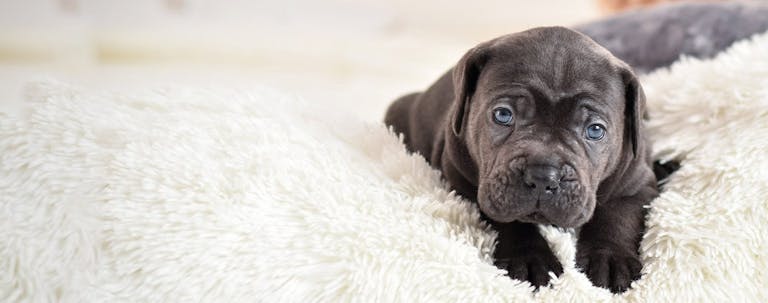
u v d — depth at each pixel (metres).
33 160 0.65
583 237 0.71
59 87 0.71
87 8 2.18
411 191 0.71
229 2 2.32
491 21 2.41
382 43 2.33
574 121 0.71
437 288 0.64
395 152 0.76
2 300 0.63
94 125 0.68
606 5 1.40
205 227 0.64
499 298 0.65
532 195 0.67
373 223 0.65
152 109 0.72
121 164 0.65
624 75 0.72
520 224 0.71
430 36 2.44
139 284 0.63
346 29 2.43
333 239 0.65
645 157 0.76
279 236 0.65
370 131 0.79
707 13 0.98
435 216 0.69
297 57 2.24
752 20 0.97
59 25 2.14
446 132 0.77
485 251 0.69
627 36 1.00
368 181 0.70
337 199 0.67
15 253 0.63
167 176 0.65
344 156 0.72
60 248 0.64
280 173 0.68
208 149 0.68
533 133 0.70
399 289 0.64
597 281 0.67
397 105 0.94
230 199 0.65
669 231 0.68
